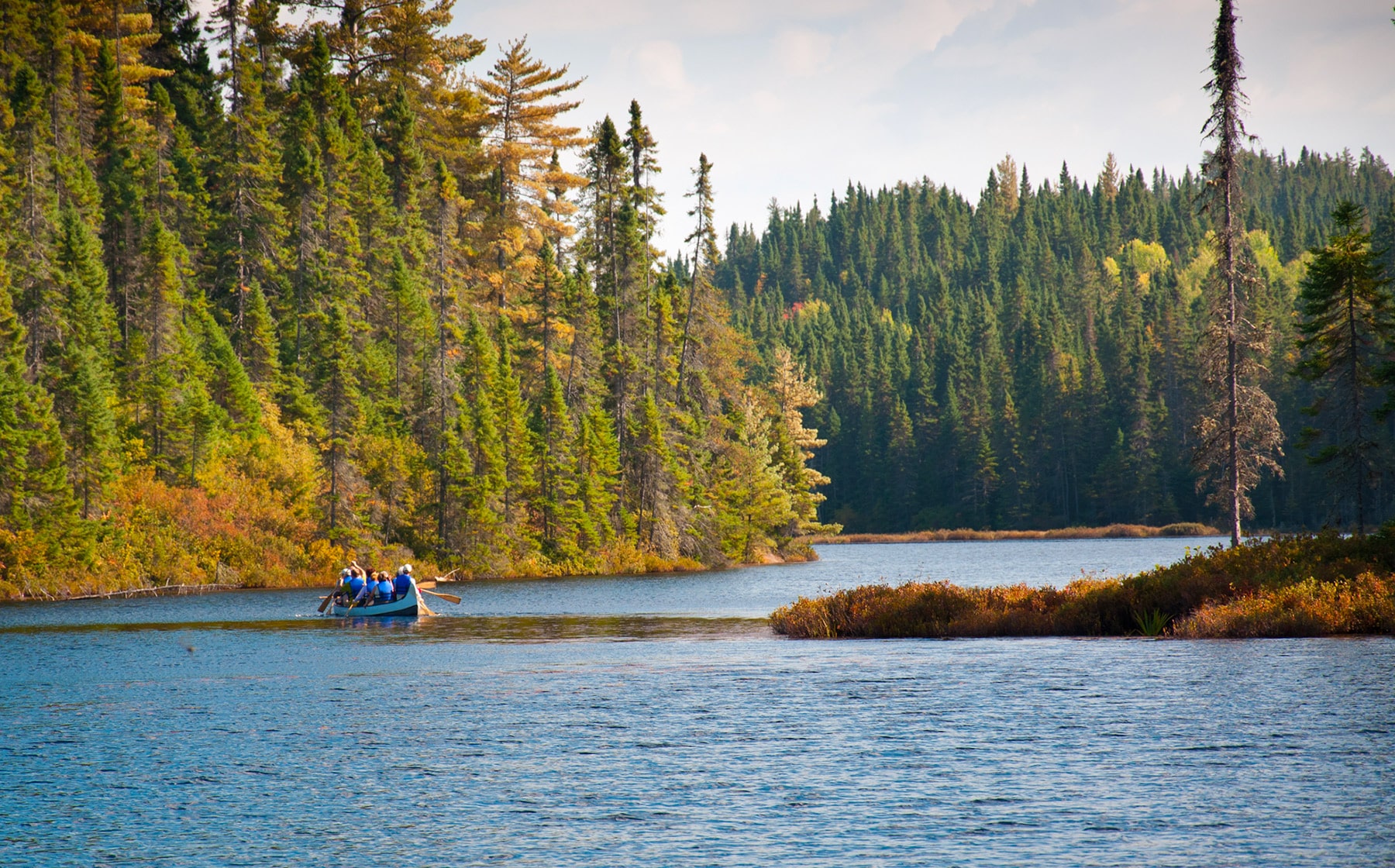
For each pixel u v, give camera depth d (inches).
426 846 699.4
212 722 1088.2
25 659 1590.8
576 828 727.7
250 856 686.5
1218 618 1561.3
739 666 1433.3
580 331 4527.6
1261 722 963.3
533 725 1054.4
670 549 4500.5
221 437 3580.2
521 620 2204.7
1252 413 2539.4
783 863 653.9
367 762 913.5
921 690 1192.8
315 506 3612.2
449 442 3917.3
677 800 786.8
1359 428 2645.2
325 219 4628.4
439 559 3902.6
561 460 4244.6
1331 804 731.4
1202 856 647.1
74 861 681.0
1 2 4392.2
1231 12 2447.1
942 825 714.2
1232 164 2501.2
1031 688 1176.2
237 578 3326.8
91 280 3627.0
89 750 964.0
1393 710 990.4
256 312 4087.1
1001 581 3307.1
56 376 3218.5
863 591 1915.6
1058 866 637.3
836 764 872.3
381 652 1657.2
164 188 4650.6
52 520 2915.8
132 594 3019.2
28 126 3850.9
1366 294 2608.3
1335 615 1507.1
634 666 1455.5
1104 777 812.6
